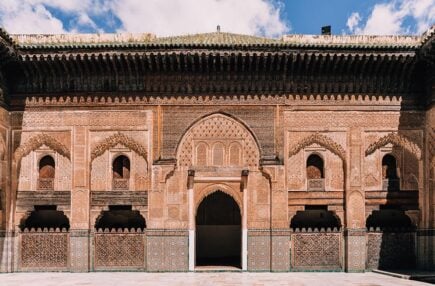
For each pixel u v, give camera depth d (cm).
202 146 1220
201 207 1655
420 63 1204
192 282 981
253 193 1205
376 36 1262
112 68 1216
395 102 1234
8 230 1192
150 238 1187
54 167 1223
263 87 1232
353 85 1234
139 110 1227
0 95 1176
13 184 1212
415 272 1133
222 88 1231
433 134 1171
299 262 1195
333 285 936
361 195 1204
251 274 1138
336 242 1204
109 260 1194
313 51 1180
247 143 1221
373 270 1185
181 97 1229
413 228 1206
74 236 1188
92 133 1223
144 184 1205
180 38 1416
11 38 1132
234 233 1648
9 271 1181
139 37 1280
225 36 1470
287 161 1214
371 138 1224
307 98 1230
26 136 1224
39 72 1223
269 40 1391
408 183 1211
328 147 1220
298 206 1202
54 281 1007
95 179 1213
